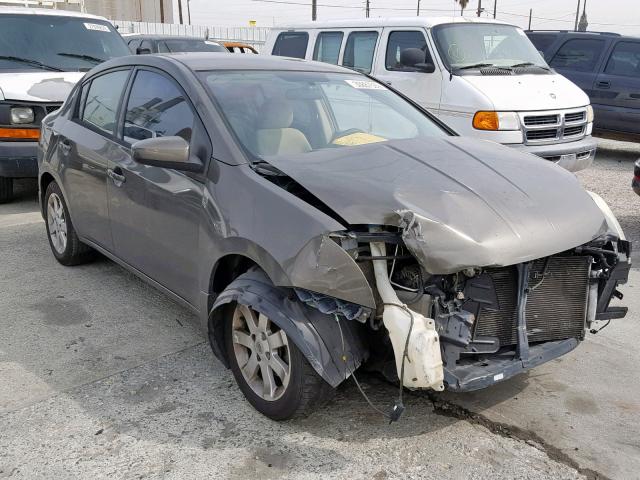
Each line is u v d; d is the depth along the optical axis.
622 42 11.29
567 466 3.02
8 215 7.32
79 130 5.00
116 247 4.58
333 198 3.06
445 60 8.33
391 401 3.53
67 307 4.77
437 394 3.61
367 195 3.05
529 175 3.51
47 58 8.09
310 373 3.07
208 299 3.57
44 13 8.56
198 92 3.85
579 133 8.44
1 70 7.69
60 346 4.16
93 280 5.30
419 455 3.09
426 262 2.87
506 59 8.80
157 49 13.91
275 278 3.02
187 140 3.77
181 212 3.71
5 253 5.96
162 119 4.06
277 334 3.23
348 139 3.99
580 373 3.89
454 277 3.00
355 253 2.92
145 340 4.27
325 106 4.17
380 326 3.05
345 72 4.71
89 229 4.92
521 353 3.17
